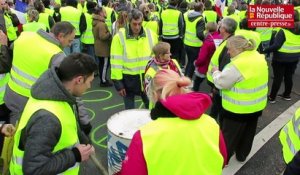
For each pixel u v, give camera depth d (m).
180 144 1.98
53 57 3.81
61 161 2.29
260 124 5.98
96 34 7.25
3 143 3.03
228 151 4.38
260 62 4.06
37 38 3.90
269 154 4.97
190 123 2.02
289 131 3.00
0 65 4.16
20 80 3.98
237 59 4.02
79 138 2.79
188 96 2.04
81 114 3.89
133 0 12.56
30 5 8.93
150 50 4.69
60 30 3.93
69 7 8.10
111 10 9.37
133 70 4.71
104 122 5.83
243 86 4.02
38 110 2.25
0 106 4.43
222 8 11.17
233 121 4.27
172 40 8.73
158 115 2.05
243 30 6.18
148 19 8.23
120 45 4.65
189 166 1.99
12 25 7.43
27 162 2.19
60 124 2.26
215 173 2.09
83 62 2.36
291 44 6.39
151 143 1.97
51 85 2.29
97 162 4.59
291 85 6.97
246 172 4.51
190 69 8.09
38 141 2.18
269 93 7.50
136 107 6.46
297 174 2.26
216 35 6.07
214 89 4.96
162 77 2.12
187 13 8.15
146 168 1.98
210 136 2.09
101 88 7.52
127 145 3.29
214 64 4.88
